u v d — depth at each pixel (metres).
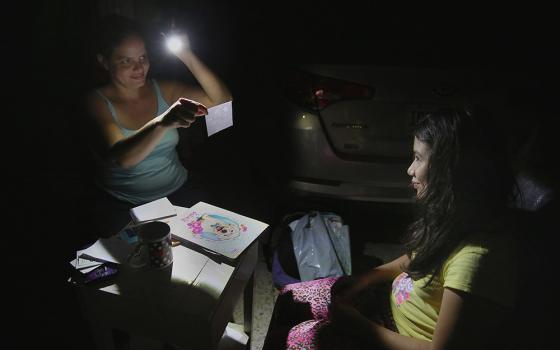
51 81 4.89
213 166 4.09
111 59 2.19
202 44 6.40
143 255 1.73
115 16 2.23
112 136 2.20
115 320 1.70
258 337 2.43
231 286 1.74
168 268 1.70
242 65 5.00
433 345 1.28
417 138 1.37
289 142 2.83
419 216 1.51
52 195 3.49
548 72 2.63
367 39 2.96
